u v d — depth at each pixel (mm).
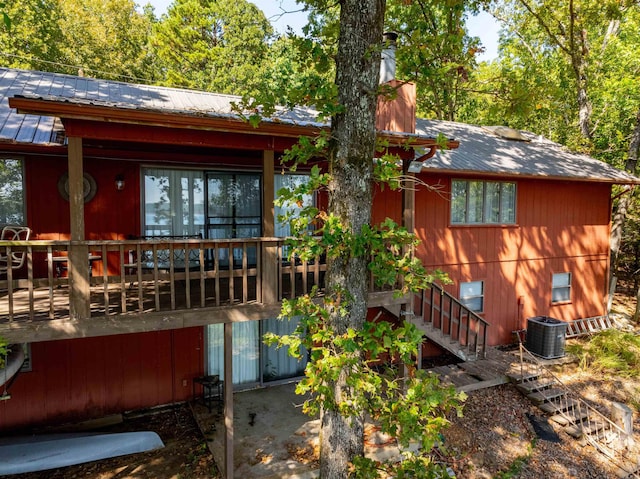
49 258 4480
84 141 5977
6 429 6438
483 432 7191
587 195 12656
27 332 4402
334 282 4691
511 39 19828
